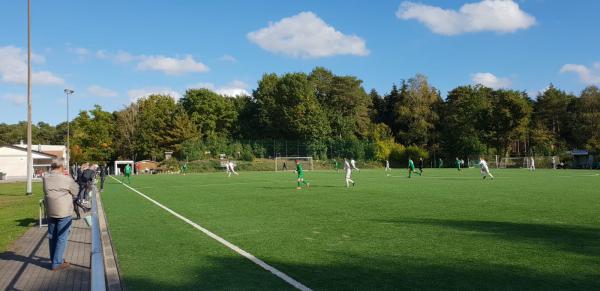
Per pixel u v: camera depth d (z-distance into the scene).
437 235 9.60
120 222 12.55
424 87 83.81
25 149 66.25
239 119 94.12
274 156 75.38
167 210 15.31
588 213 12.70
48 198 7.76
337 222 11.72
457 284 6.01
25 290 6.60
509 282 6.06
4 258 8.84
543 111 81.44
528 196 18.19
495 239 9.05
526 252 7.82
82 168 18.80
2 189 33.19
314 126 83.25
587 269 6.65
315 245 8.73
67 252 9.12
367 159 76.19
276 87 89.75
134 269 7.11
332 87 92.88
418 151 76.62
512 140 73.12
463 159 73.50
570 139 80.25
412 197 18.55
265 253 8.09
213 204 17.05
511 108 71.62
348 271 6.76
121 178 46.16
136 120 85.19
